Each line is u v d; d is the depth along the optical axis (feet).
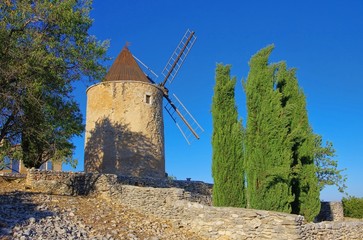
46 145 61.36
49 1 52.21
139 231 41.06
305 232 38.60
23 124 53.88
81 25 55.93
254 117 48.16
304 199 53.62
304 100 56.90
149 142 76.13
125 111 75.20
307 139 55.26
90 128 77.66
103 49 56.29
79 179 56.90
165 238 39.93
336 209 77.87
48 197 49.16
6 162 71.10
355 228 46.14
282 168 44.60
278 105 46.85
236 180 47.80
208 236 42.68
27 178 54.44
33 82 49.26
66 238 33.50
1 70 47.42
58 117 58.13
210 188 75.87
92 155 75.66
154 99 79.56
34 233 33.09
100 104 76.59
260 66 48.98
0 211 38.78
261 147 46.57
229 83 50.39
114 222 42.75
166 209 48.21
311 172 54.60
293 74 57.11
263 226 39.06
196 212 44.68
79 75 55.67
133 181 62.39
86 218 42.32
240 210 41.09
